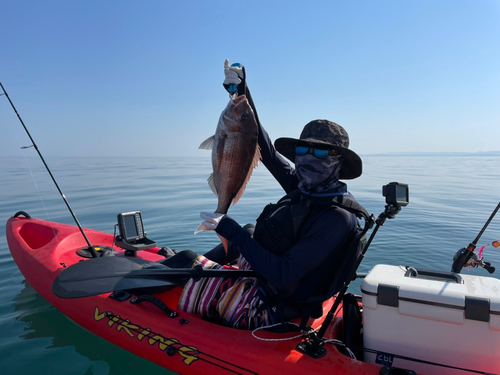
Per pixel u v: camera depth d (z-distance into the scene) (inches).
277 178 104.5
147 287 101.5
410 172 1050.1
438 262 192.7
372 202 413.4
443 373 68.1
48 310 140.1
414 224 286.7
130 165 1556.3
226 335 87.0
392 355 72.1
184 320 94.2
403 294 69.2
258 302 89.4
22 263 152.6
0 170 1086.4
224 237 78.5
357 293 152.7
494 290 67.1
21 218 198.8
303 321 80.8
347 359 74.9
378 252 208.7
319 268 78.2
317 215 75.8
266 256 75.6
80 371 104.0
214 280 97.7
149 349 92.7
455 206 383.6
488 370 65.4
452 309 65.5
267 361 77.9
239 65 85.0
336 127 80.1
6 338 121.2
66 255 150.2
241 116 76.6
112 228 285.4
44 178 778.2
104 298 110.9
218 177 80.2
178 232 257.4
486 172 1081.4
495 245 92.9
